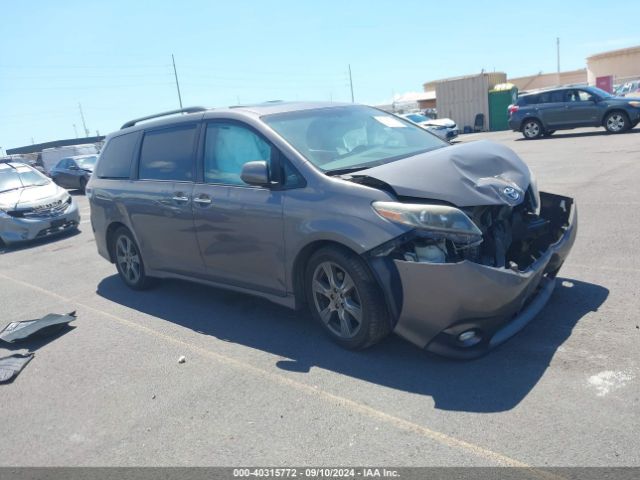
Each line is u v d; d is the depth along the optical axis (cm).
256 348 419
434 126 2520
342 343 391
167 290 601
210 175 467
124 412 347
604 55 4725
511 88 3070
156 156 535
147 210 530
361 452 279
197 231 475
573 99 1878
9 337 493
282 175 405
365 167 400
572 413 287
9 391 398
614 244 567
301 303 416
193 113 504
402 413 308
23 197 1063
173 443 307
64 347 470
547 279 409
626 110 1759
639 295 424
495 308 328
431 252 333
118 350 448
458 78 3197
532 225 390
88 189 632
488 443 273
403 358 371
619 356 337
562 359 342
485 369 342
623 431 268
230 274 464
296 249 391
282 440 297
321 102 503
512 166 399
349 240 352
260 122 431
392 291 344
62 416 353
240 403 340
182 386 372
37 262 866
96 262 808
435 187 346
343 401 328
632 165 1057
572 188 895
